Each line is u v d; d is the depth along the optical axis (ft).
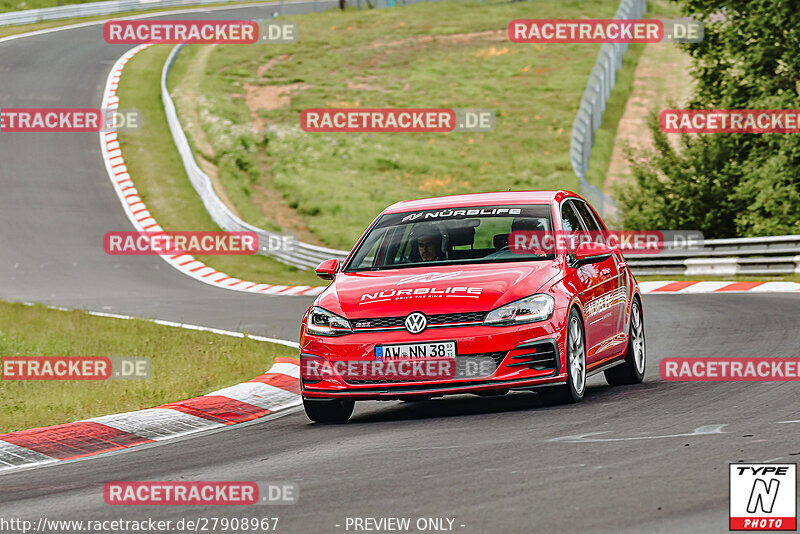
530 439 85.87
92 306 266.98
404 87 652.89
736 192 319.68
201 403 124.67
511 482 70.23
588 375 109.81
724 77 361.10
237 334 201.16
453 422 99.55
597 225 125.90
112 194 451.53
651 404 101.24
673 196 336.70
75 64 651.25
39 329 200.34
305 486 74.59
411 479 73.82
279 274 357.20
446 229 113.50
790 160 316.81
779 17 334.03
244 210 448.24
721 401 99.91
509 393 121.08
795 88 338.13
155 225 414.21
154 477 84.28
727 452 74.54
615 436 84.38
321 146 543.39
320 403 107.55
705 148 336.08
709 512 59.47
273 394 132.57
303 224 446.19
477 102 629.10
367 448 88.74
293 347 177.88
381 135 572.92
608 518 59.41
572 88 647.56
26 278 335.26
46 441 106.52
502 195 119.44
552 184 495.41
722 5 362.33
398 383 100.83
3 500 79.10
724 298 220.23
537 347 100.27
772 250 263.29
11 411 124.67
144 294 302.45
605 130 541.34
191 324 224.33
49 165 481.87
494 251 110.42
